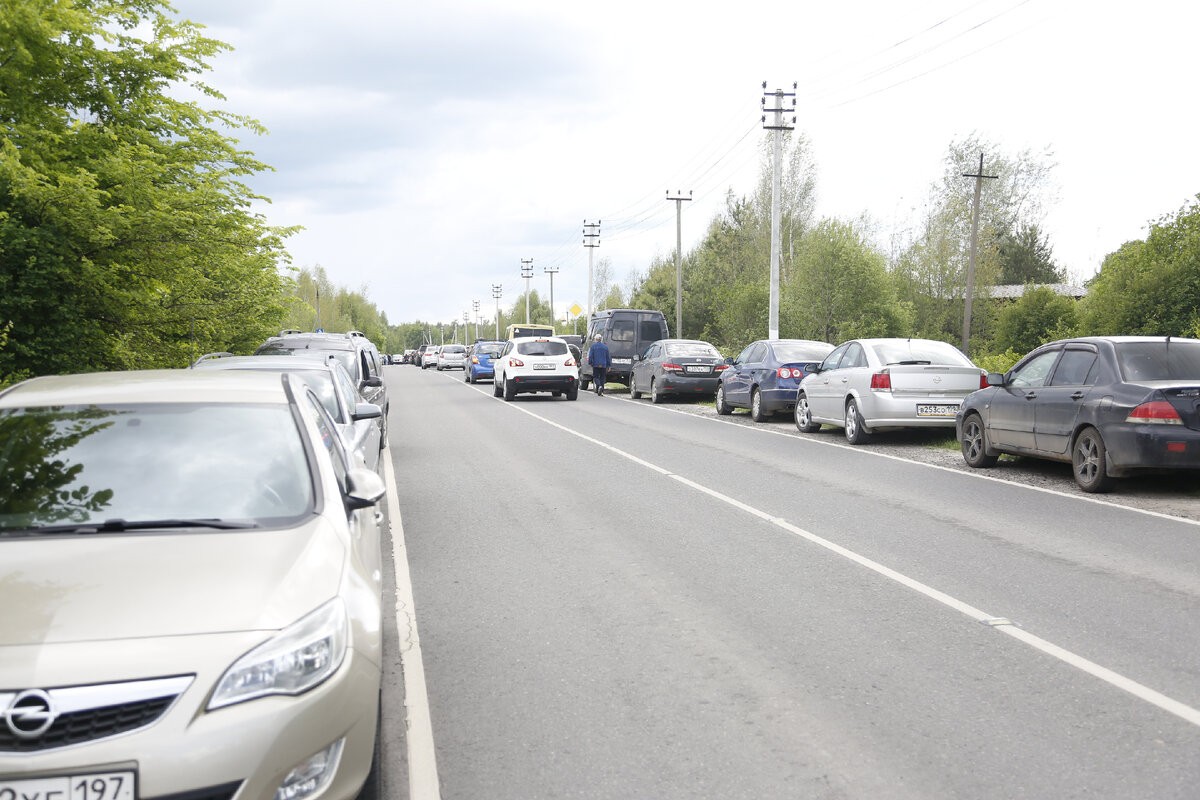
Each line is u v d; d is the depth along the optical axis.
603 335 31.22
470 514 9.00
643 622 5.47
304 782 2.84
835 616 5.53
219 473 3.84
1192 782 3.40
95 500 3.62
